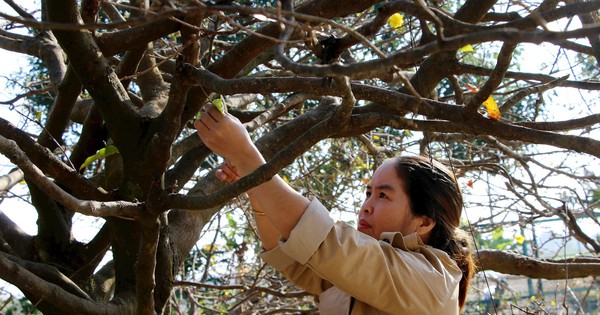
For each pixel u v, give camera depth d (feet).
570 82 8.63
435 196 7.17
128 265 9.31
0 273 7.25
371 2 8.28
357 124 7.03
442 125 7.06
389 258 6.07
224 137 6.50
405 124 7.08
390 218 7.13
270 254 7.18
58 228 10.89
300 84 6.34
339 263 5.78
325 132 6.31
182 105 7.36
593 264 12.60
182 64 6.96
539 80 10.79
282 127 11.23
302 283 7.32
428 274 6.19
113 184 10.29
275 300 19.85
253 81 6.48
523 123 7.49
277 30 8.45
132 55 9.78
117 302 8.82
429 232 7.24
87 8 8.45
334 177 18.63
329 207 18.40
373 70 4.34
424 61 10.56
